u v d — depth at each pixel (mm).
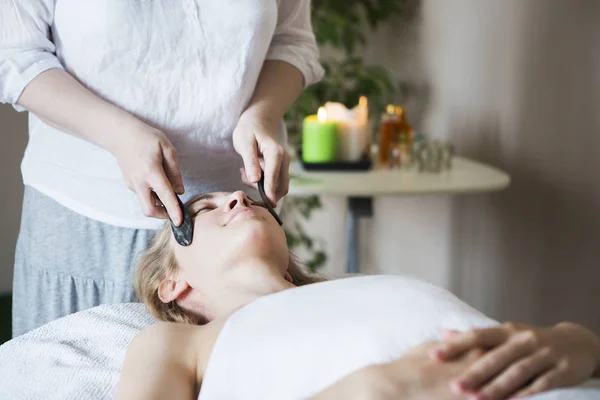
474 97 2814
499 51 2705
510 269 2812
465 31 2814
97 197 1279
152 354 1073
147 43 1211
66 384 1114
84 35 1198
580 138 2539
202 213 1291
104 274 1324
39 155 1314
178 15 1218
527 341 873
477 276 2924
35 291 1353
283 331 1000
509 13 2654
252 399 969
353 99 2951
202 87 1262
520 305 2805
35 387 1112
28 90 1211
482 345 896
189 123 1279
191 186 1343
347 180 2205
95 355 1184
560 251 2662
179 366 1064
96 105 1192
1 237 2438
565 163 2592
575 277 2639
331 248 3387
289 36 1467
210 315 1304
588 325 2637
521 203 2732
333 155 2367
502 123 2729
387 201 3266
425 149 2383
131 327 1247
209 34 1235
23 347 1199
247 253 1236
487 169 2393
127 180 1190
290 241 2928
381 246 3332
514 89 2676
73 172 1281
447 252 3023
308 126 2367
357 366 928
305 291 1081
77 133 1219
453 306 1009
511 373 840
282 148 1259
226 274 1244
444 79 2936
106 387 1114
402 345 940
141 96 1245
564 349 884
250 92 1328
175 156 1191
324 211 3346
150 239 1319
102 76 1227
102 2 1175
